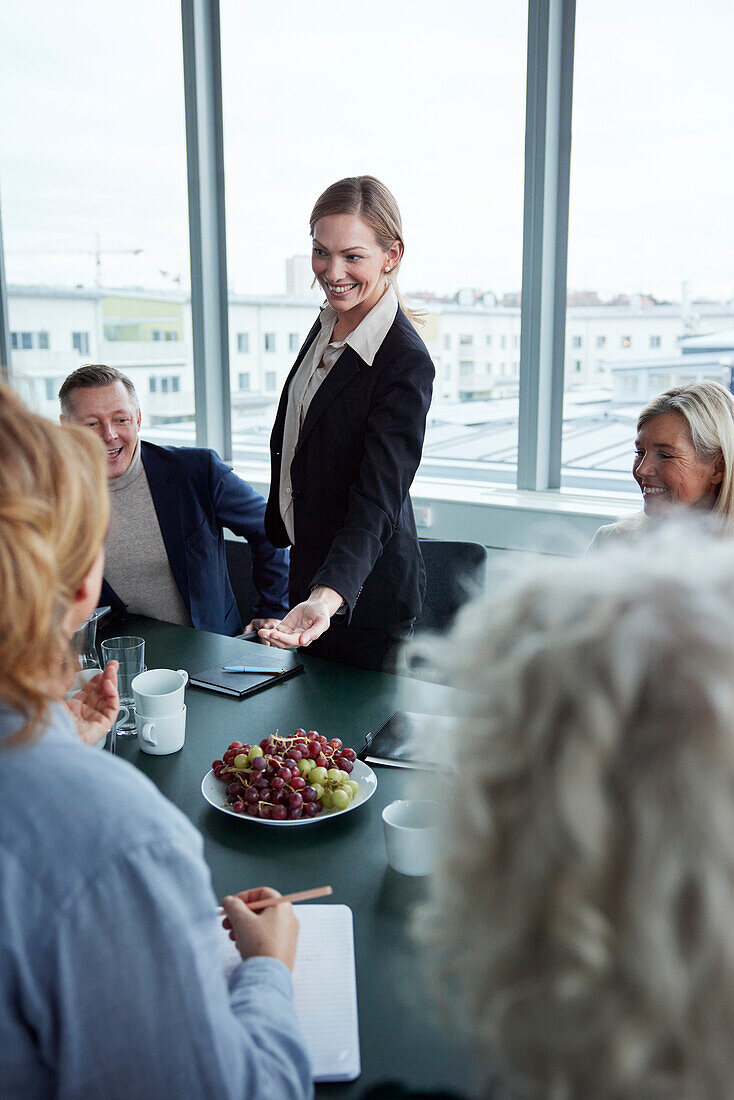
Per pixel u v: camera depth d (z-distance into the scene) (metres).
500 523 3.28
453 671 0.51
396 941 1.03
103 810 0.62
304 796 1.28
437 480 3.72
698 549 0.52
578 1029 0.41
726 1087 0.39
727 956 0.38
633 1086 0.40
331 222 1.99
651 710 0.41
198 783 1.41
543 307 3.30
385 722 1.60
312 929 1.03
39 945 0.58
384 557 2.11
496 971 0.44
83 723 1.21
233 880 1.15
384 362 2.04
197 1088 0.62
